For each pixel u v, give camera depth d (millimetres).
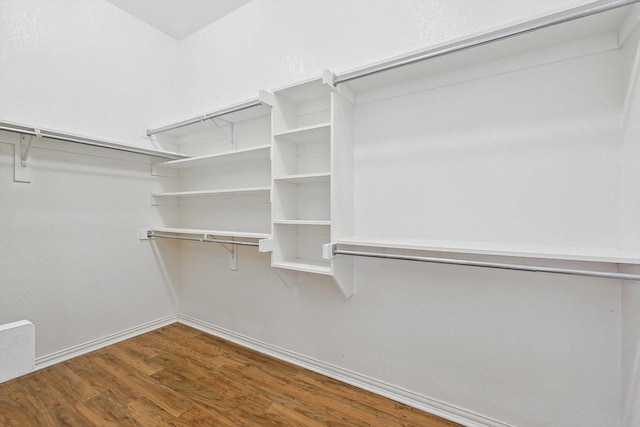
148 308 2701
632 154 1166
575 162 1334
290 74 2191
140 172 2650
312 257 2086
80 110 2266
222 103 2594
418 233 1707
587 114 1309
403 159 1749
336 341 1979
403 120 1747
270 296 2295
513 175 1461
